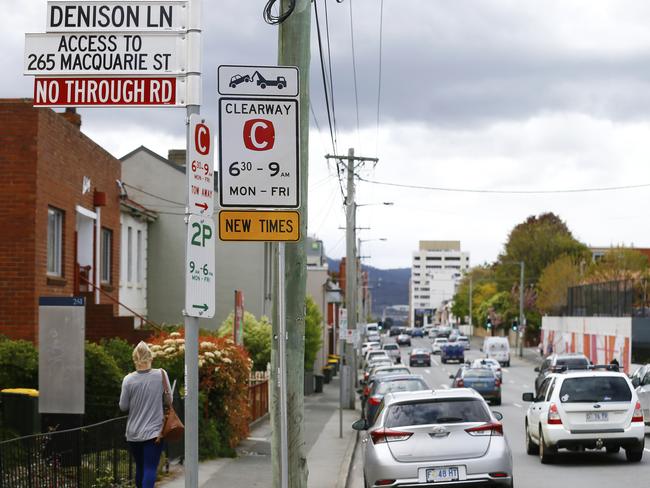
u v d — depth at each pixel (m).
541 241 136.62
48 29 8.59
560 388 21.86
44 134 22.97
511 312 133.38
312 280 74.88
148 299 44.00
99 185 28.94
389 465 14.91
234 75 8.55
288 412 11.71
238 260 47.50
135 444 12.41
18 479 12.05
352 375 44.66
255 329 42.00
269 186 8.55
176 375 21.64
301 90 11.61
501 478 14.93
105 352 18.83
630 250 105.50
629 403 21.70
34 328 22.19
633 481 18.89
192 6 8.51
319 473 21.41
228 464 20.86
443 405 15.34
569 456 23.56
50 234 24.42
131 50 8.53
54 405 14.65
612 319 76.44
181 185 45.00
